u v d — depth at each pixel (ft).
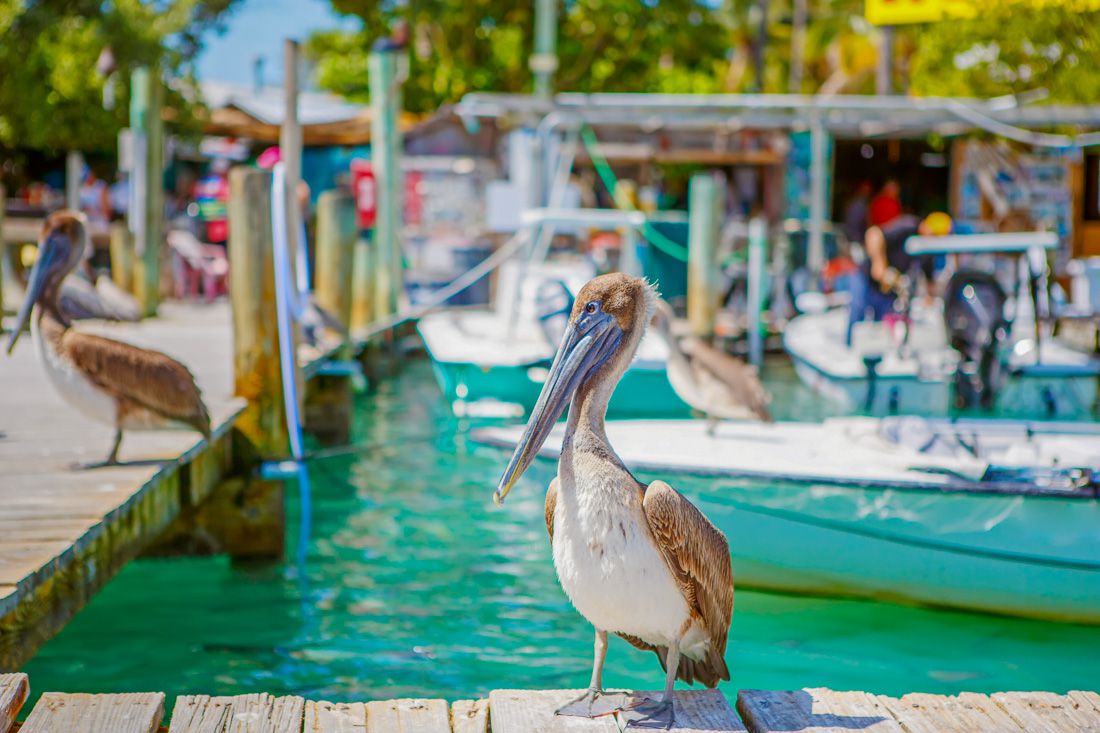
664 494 11.88
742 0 118.93
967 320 40.09
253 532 25.96
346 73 102.47
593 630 21.06
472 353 40.78
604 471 12.00
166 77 73.26
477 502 30.32
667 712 12.16
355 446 36.17
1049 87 60.59
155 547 25.88
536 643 20.40
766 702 12.57
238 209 26.94
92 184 77.82
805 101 57.98
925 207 86.84
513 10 102.22
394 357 55.06
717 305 48.03
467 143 74.64
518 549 26.13
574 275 45.57
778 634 20.44
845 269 63.05
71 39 68.59
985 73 64.69
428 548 26.25
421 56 103.40
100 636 20.86
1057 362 41.01
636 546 11.82
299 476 27.96
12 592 14.42
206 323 51.55
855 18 119.14
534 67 60.80
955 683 18.49
